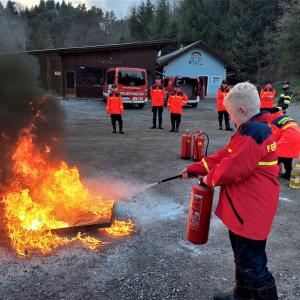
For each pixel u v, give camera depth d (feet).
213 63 104.58
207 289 9.37
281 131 18.86
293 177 18.07
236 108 7.45
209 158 8.42
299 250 11.61
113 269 10.16
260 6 127.44
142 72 61.00
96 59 78.13
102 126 40.11
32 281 9.48
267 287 7.86
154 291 9.21
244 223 7.48
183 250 11.39
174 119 37.01
